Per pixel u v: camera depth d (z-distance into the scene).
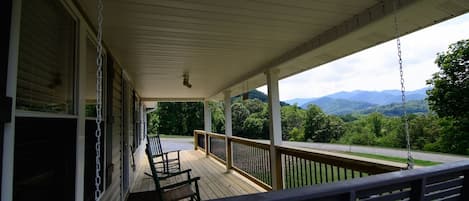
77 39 1.74
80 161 1.71
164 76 4.74
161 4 1.81
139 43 2.65
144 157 9.16
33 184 1.22
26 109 1.17
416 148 5.22
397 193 1.02
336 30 2.37
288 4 1.89
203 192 4.37
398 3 1.78
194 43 2.73
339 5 1.94
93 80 2.23
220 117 22.91
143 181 5.42
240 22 2.20
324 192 0.84
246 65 3.97
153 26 2.21
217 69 4.23
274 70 3.84
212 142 8.33
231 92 6.87
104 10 1.85
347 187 0.88
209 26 2.26
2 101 0.89
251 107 24.52
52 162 1.42
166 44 2.73
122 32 2.32
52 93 1.44
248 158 5.19
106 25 2.15
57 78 1.51
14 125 0.97
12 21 0.97
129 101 4.82
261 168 4.53
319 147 16.14
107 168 2.54
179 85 6.04
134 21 2.09
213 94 8.11
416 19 1.94
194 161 7.66
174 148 12.87
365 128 16.14
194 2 1.80
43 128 1.30
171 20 2.10
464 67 3.18
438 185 1.12
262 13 2.03
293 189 0.85
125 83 4.24
